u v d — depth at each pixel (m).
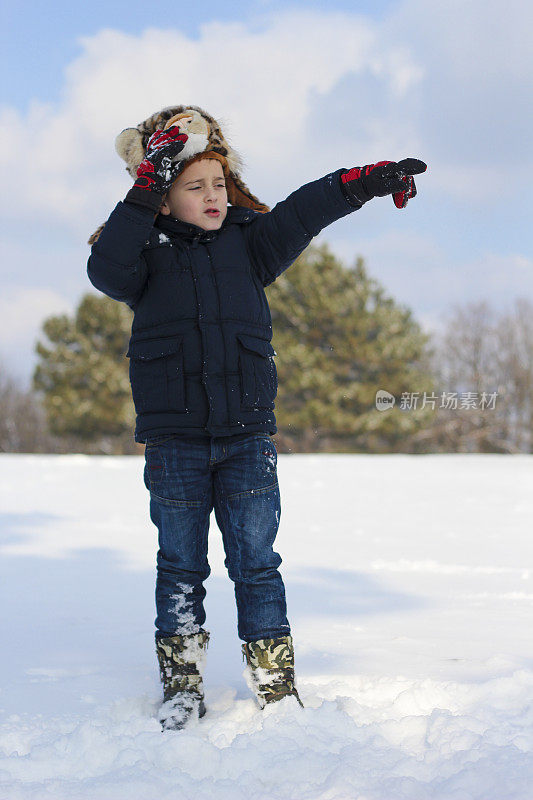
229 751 1.91
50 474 11.14
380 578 4.26
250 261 2.50
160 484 2.34
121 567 4.59
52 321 36.12
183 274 2.38
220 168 2.47
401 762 1.81
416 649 2.84
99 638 3.07
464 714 2.13
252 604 2.34
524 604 3.65
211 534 5.76
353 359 29.91
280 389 30.28
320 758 1.87
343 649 2.84
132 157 2.56
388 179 2.41
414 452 33.09
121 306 35.69
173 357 2.33
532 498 8.44
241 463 2.36
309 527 6.29
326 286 30.48
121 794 1.73
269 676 2.28
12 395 49.88
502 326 32.53
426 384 29.84
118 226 2.28
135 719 2.14
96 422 34.78
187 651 2.31
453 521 6.64
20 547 5.27
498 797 1.64
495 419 32.81
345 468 12.93
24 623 3.30
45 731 2.08
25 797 1.72
